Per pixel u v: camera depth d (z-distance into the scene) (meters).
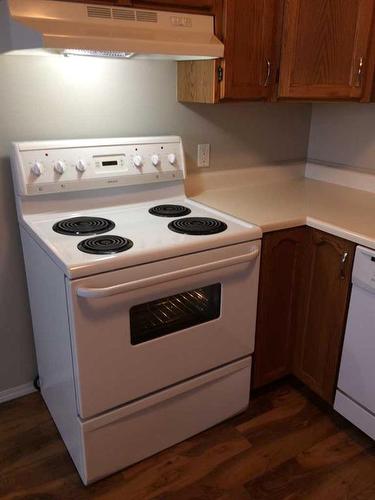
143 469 1.66
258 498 1.55
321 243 1.74
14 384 2.02
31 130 1.72
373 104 2.14
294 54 1.79
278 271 1.80
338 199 2.07
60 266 1.32
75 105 1.78
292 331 1.97
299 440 1.80
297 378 2.08
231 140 2.25
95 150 1.74
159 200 1.97
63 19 1.31
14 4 1.26
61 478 1.62
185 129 2.09
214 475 1.64
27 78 1.66
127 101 1.90
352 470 1.67
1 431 1.84
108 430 1.53
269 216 1.77
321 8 1.76
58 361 1.60
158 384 1.59
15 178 1.64
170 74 1.97
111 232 1.57
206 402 1.78
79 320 1.32
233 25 1.64
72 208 1.75
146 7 1.45
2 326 1.91
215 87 1.74
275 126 2.38
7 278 1.86
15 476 1.63
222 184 2.28
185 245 1.45
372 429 1.70
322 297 1.80
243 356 1.83
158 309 1.57
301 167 2.57
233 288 1.65
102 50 1.36
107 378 1.45
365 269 1.56
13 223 1.80
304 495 1.57
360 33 1.82
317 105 2.44
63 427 1.72
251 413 1.95
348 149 2.32
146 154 1.87
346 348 1.73
